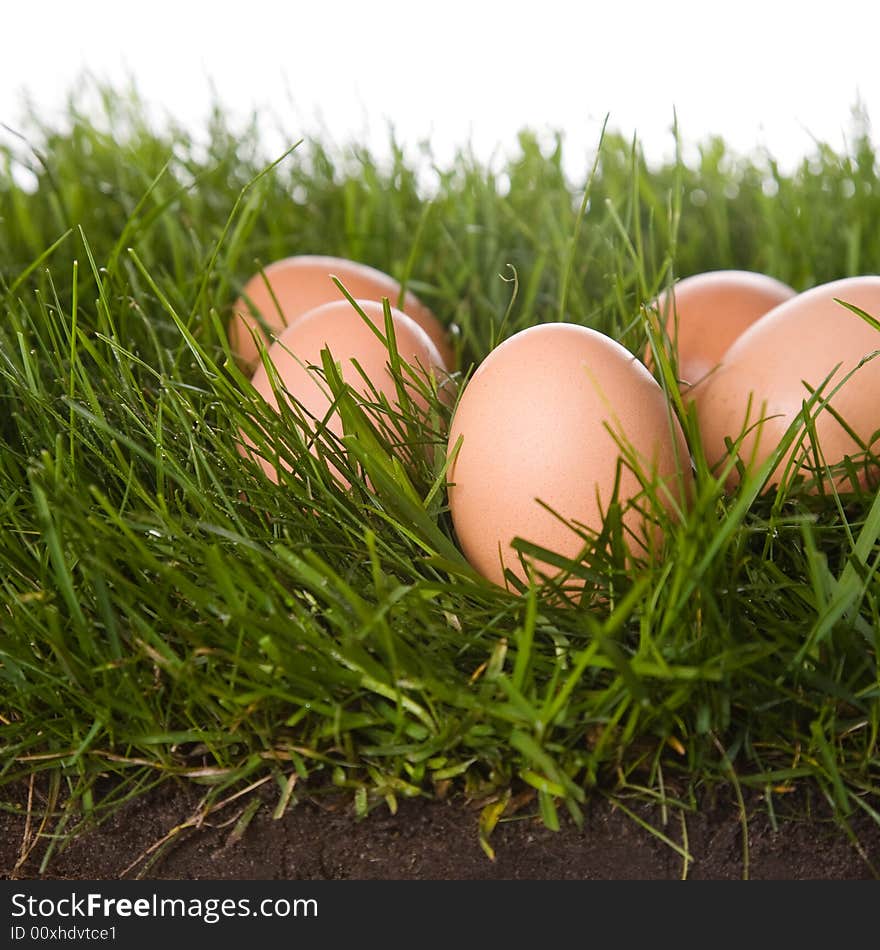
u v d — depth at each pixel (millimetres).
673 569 396
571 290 561
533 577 400
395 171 680
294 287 513
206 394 452
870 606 408
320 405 446
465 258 617
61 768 407
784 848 397
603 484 409
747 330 456
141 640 406
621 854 396
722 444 445
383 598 397
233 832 400
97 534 409
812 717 402
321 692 398
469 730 397
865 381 434
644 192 614
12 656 406
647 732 400
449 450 426
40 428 451
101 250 591
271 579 400
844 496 438
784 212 659
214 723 406
